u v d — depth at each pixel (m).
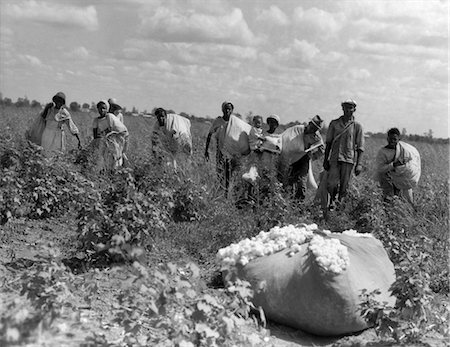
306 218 9.67
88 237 7.46
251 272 6.51
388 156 11.77
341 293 6.02
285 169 11.46
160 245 8.38
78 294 6.27
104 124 12.90
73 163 12.38
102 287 6.55
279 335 6.15
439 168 17.97
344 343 6.02
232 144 12.08
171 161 11.94
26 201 9.55
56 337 5.11
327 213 10.32
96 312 5.88
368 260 6.60
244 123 12.32
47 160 10.19
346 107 11.02
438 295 7.36
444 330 6.32
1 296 5.94
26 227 8.97
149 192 8.65
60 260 7.45
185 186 10.36
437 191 11.98
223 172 11.95
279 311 6.27
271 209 9.57
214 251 8.48
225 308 5.46
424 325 6.17
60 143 13.04
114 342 5.29
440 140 26.48
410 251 6.64
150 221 7.70
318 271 6.09
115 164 12.62
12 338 4.80
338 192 11.30
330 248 6.32
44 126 13.01
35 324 5.02
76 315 5.55
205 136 16.62
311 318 6.12
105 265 7.39
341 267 6.17
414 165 11.72
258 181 11.08
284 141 11.67
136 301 5.34
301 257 6.38
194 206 10.13
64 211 9.88
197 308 5.10
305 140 11.61
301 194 11.55
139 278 5.18
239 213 10.04
